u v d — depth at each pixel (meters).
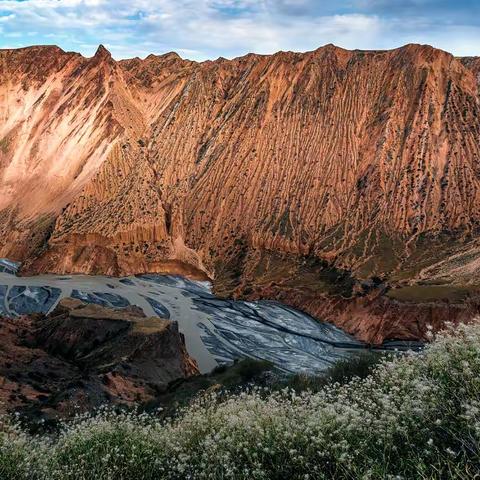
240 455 7.65
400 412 6.98
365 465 6.56
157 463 8.84
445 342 7.61
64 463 9.27
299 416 8.08
